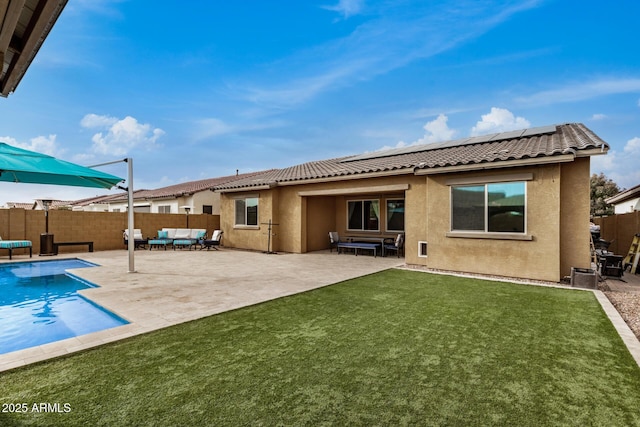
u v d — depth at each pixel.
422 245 11.02
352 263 11.72
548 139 10.09
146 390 3.13
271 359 3.82
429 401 2.98
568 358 3.88
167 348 4.12
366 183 12.52
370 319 5.30
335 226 17.02
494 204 9.14
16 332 5.14
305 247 15.09
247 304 6.18
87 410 2.82
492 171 9.09
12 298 7.17
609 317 5.42
